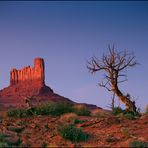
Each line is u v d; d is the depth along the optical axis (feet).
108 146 56.80
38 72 602.44
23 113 102.99
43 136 67.36
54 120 89.51
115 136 66.18
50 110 108.37
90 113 116.16
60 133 65.87
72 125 70.49
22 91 581.94
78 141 63.21
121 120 81.35
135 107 105.09
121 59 107.65
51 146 55.52
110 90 108.58
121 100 106.42
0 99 553.64
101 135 67.62
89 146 56.18
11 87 611.06
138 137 63.93
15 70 634.43
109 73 107.96
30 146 56.85
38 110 107.65
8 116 104.63
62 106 113.60
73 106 116.98
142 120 80.43
